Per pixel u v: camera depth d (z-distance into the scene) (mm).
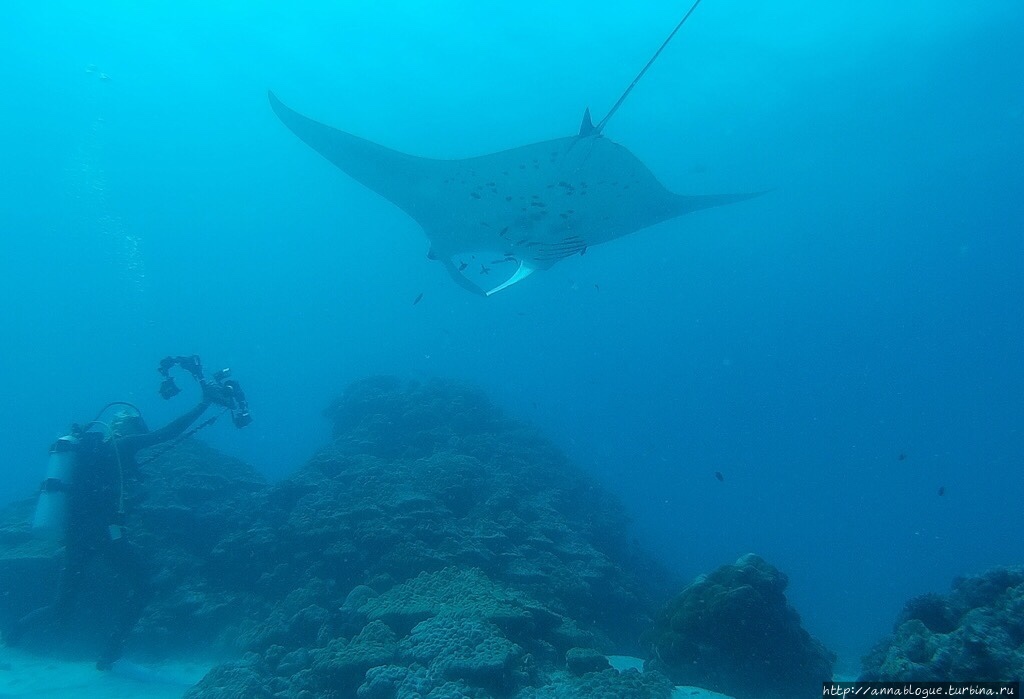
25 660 5859
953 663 3580
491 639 4281
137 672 5582
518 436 10938
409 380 12109
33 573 6680
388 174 6934
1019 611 3779
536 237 7234
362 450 9656
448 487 7965
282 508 7656
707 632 5109
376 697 3844
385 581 5988
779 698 4789
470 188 6887
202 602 6379
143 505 7328
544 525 7969
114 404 6199
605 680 4270
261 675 4840
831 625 14477
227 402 6824
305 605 5867
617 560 10070
